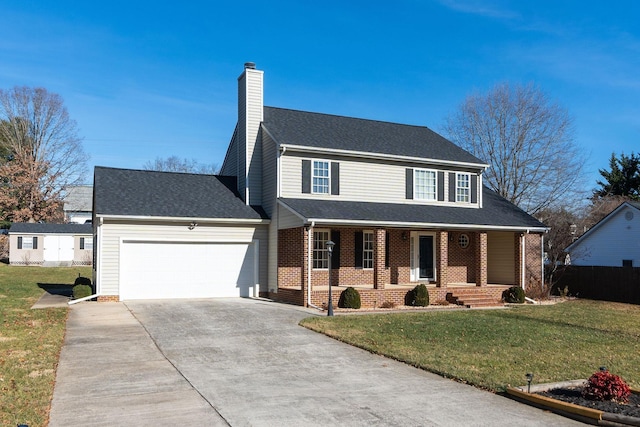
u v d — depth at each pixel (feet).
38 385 29.71
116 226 67.62
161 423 24.26
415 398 28.81
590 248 113.29
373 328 50.08
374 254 71.26
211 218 71.61
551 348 43.04
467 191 86.99
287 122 81.46
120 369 34.30
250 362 36.88
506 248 88.79
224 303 66.44
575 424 25.21
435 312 64.80
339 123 86.74
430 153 84.53
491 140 137.08
